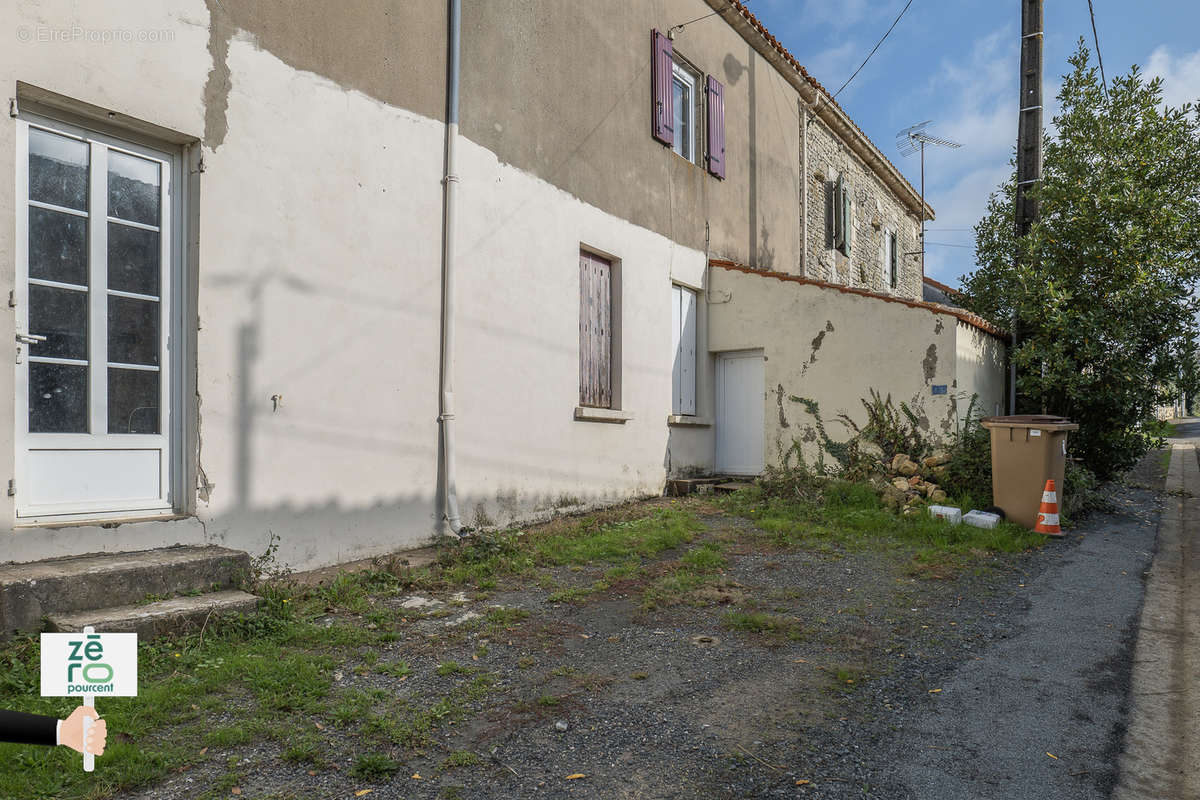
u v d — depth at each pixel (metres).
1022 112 10.65
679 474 10.27
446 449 6.70
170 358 5.01
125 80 4.61
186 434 5.01
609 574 5.88
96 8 4.48
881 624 4.86
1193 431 28.89
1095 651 4.41
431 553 6.38
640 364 9.53
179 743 3.06
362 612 4.84
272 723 3.26
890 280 19.08
